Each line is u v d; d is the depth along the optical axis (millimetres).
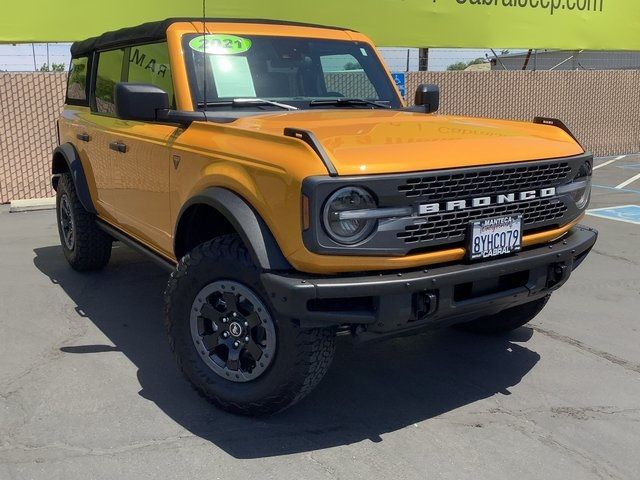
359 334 3188
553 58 21500
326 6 12039
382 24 12617
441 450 3289
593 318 5215
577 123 15531
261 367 3359
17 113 9852
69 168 5781
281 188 3053
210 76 4258
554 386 4031
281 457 3201
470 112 14203
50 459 3146
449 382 4074
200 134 3775
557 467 3158
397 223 3080
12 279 6027
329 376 4137
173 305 3656
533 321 5148
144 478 3012
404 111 4734
